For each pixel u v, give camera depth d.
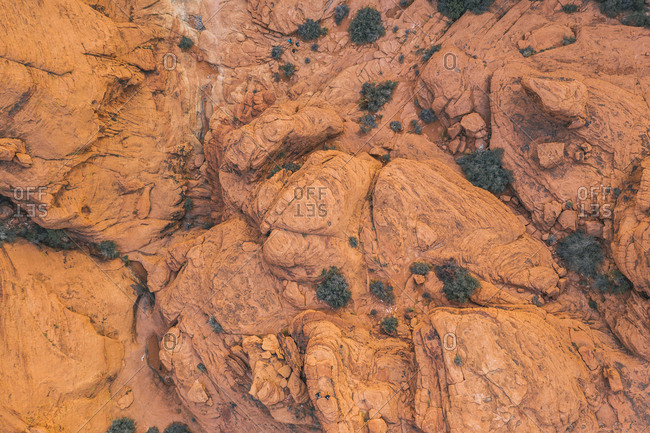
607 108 26.03
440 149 30.08
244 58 33.34
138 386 28.08
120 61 28.23
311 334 24.41
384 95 31.06
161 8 31.56
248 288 27.03
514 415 21.03
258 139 26.91
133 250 29.50
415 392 22.95
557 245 27.17
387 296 26.42
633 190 25.02
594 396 22.44
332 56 32.91
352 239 26.89
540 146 26.72
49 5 24.59
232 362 25.91
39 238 25.94
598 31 27.69
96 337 25.94
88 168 26.41
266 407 26.16
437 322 22.72
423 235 26.38
